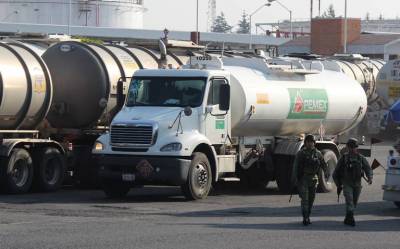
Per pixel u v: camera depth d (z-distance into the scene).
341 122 63.00
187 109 50.41
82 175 59.19
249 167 57.50
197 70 51.72
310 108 58.91
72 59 57.59
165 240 33.22
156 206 46.88
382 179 68.50
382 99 65.50
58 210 43.97
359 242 34.09
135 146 49.66
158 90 51.75
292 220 41.38
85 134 58.66
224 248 31.53
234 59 57.38
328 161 57.66
